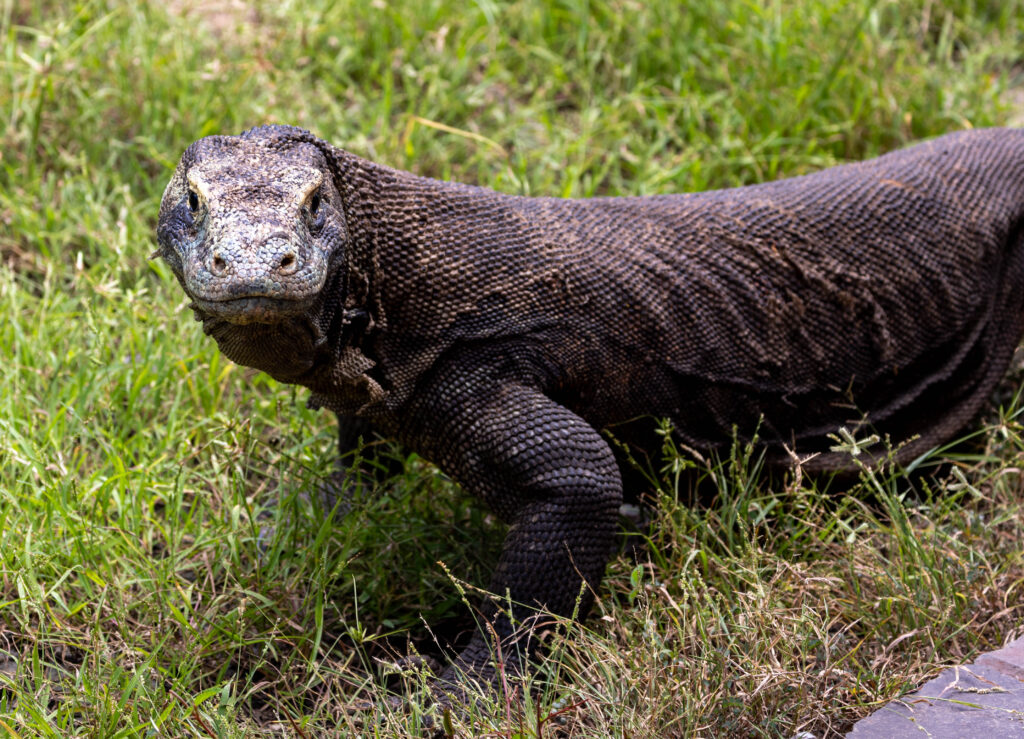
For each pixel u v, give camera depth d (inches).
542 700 261.0
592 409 301.4
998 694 253.0
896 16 530.9
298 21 517.0
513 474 276.4
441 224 283.7
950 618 281.3
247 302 233.5
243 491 308.0
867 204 332.2
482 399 279.9
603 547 281.0
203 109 466.9
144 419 363.3
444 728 247.1
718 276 312.5
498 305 284.4
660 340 302.7
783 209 324.5
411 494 325.4
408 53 513.0
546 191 450.9
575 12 530.6
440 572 311.1
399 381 280.8
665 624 284.8
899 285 331.0
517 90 511.2
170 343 370.3
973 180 350.6
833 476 333.1
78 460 336.8
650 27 523.8
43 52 482.3
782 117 480.1
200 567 309.0
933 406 351.3
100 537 301.3
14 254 429.1
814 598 290.8
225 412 359.9
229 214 239.5
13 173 441.1
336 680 266.7
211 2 539.8
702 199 325.4
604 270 297.1
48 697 259.0
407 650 293.7
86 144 459.5
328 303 265.0
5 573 291.4
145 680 268.5
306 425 356.5
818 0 518.6
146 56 481.7
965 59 528.4
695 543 300.0
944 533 305.6
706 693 248.2
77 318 388.2
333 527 305.4
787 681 251.6
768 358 317.7
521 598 273.6
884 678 262.2
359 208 273.7
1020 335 365.4
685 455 317.7
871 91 489.4
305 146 267.0
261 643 287.4
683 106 490.9
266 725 269.1
